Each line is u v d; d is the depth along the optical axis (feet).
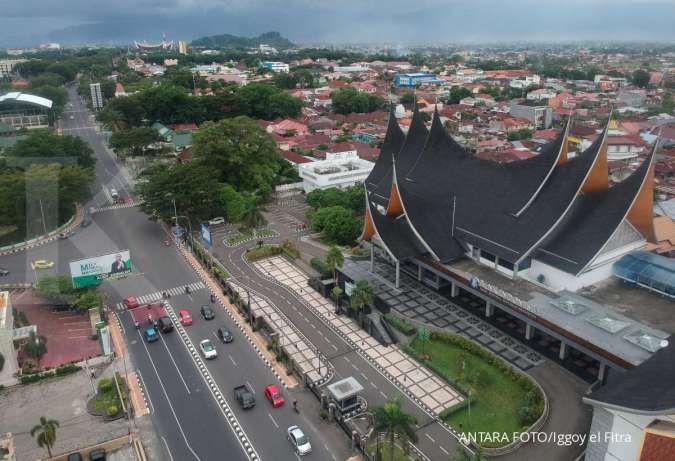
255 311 265.95
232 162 428.15
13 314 249.14
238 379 212.23
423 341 233.14
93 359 225.56
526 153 526.57
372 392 203.62
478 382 205.05
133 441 179.01
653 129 623.77
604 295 236.02
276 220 399.03
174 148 589.73
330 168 466.70
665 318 216.33
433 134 332.39
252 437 180.55
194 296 281.74
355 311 253.44
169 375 215.10
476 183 290.76
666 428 145.28
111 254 267.59
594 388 199.41
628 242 255.70
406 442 154.10
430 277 285.64
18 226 347.77
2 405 199.93
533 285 242.99
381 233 268.21
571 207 255.50
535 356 220.84
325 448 175.11
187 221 387.14
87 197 402.72
